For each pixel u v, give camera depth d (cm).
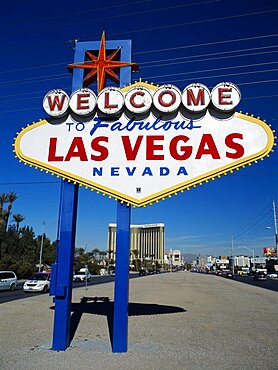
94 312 1388
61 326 736
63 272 745
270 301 2002
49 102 783
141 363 639
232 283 4412
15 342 804
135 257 13225
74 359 657
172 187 742
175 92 755
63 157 777
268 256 12512
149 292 2489
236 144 741
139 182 752
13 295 2278
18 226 5956
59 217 768
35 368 599
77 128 786
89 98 778
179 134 760
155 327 1065
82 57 866
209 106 760
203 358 694
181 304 1730
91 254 11212
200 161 745
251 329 1054
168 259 16762
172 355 709
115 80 877
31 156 782
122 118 780
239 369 626
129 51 859
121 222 746
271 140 732
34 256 5753
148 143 764
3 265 4572
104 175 761
